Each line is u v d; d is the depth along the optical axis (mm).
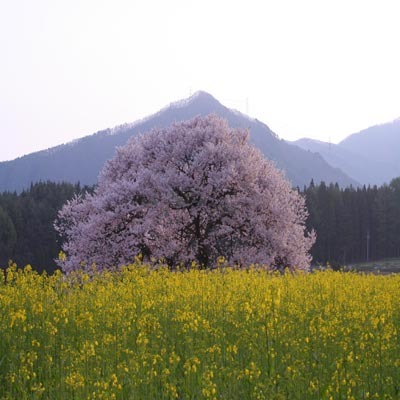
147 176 33625
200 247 33906
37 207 118562
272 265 33562
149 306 13055
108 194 33625
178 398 9047
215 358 9953
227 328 11859
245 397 8586
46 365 9648
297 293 15641
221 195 33781
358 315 12102
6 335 11109
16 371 9695
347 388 8617
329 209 132375
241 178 33438
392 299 14891
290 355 9945
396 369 9391
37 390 8406
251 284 16156
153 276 17906
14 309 13016
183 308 13398
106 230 33469
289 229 34281
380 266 113438
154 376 9141
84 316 11391
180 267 33438
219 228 33562
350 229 134250
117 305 12789
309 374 8984
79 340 10930
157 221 33344
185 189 33781
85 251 33500
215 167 34000
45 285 14953
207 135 35188
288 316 12688
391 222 139000
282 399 7906
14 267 15758
